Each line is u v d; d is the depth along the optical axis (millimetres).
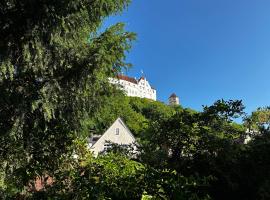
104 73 13117
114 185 3236
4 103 9992
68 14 10984
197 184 3258
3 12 10391
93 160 4586
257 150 5227
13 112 10188
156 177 3139
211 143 4973
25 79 11180
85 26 12500
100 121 14305
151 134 4957
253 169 5156
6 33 10602
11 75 10422
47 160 3871
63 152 3979
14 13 10477
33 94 10594
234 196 5086
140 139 4992
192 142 4992
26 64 11148
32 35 10648
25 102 10320
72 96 12414
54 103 11539
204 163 4965
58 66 12391
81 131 12430
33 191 3631
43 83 11250
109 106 14500
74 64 12500
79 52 12594
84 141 4848
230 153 5004
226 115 5148
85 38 13164
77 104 12516
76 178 3412
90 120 13492
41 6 10367
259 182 5059
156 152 4598
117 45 13398
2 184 3584
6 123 8570
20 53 11109
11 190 3580
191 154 5004
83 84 12555
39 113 10758
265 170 5148
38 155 3873
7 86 10461
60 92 11953
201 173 4922
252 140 5605
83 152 4617
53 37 11039
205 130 5000
